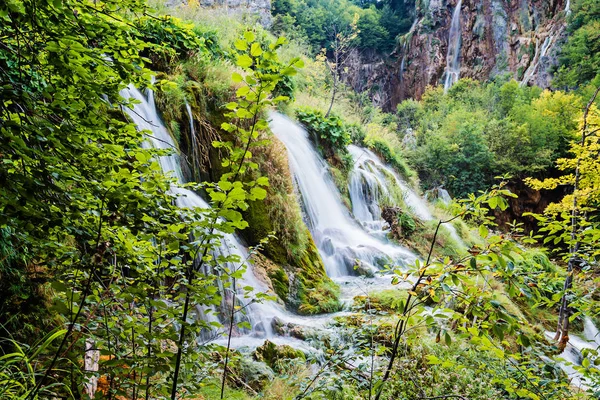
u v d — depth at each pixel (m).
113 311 2.11
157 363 1.77
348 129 15.32
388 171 15.19
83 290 1.95
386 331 3.16
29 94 1.91
